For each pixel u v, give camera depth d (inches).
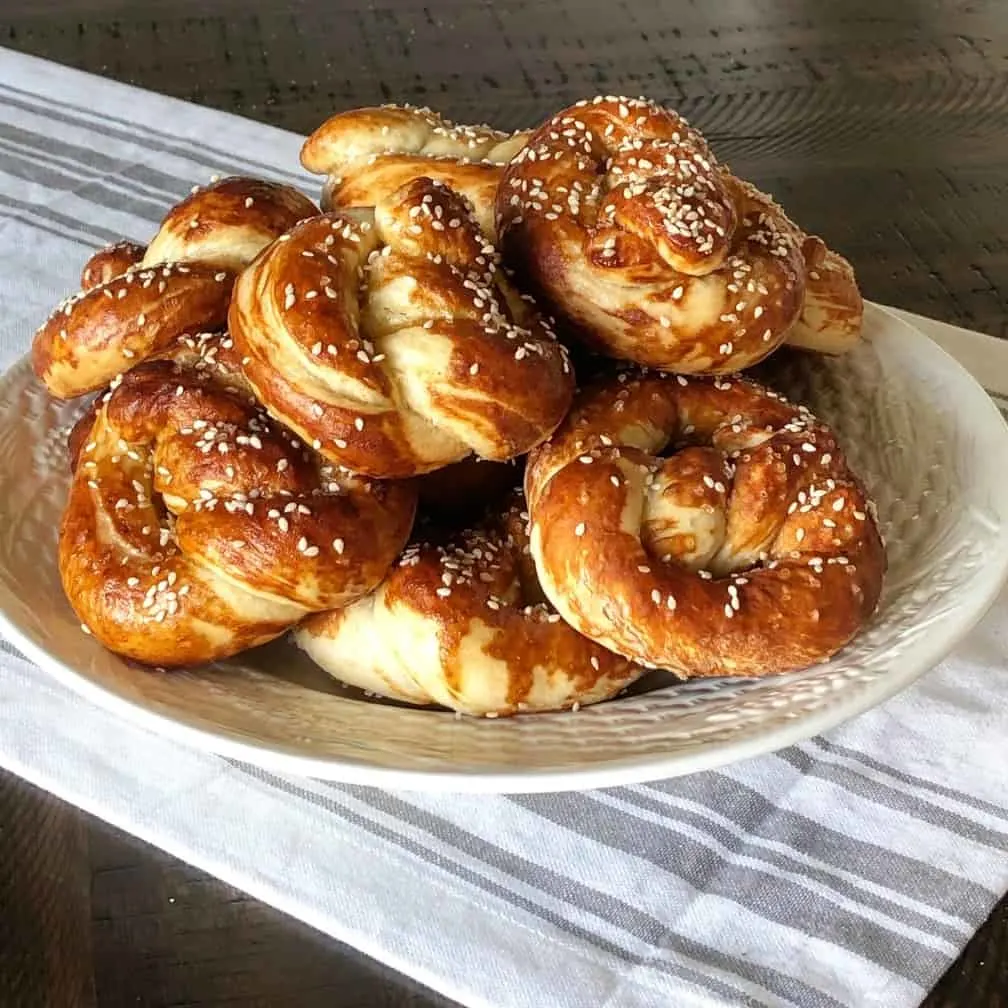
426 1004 16.5
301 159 23.5
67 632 18.6
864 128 32.1
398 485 18.9
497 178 21.6
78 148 31.1
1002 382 24.3
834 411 21.8
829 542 18.2
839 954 16.7
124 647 18.2
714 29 36.6
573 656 18.2
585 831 18.0
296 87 34.2
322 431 17.8
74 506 19.2
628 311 18.8
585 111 20.2
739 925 17.1
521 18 37.3
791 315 19.5
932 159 30.9
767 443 19.0
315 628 19.1
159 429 19.2
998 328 26.3
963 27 36.6
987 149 31.2
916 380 21.5
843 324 21.4
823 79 34.2
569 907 17.2
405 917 17.1
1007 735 19.1
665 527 18.1
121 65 35.3
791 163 30.8
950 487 20.0
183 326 19.9
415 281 18.2
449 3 38.2
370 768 16.4
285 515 18.0
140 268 20.5
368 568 18.3
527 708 18.0
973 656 20.1
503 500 20.4
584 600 17.7
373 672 18.7
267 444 18.6
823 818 18.1
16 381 21.3
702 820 18.1
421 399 17.9
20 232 28.5
